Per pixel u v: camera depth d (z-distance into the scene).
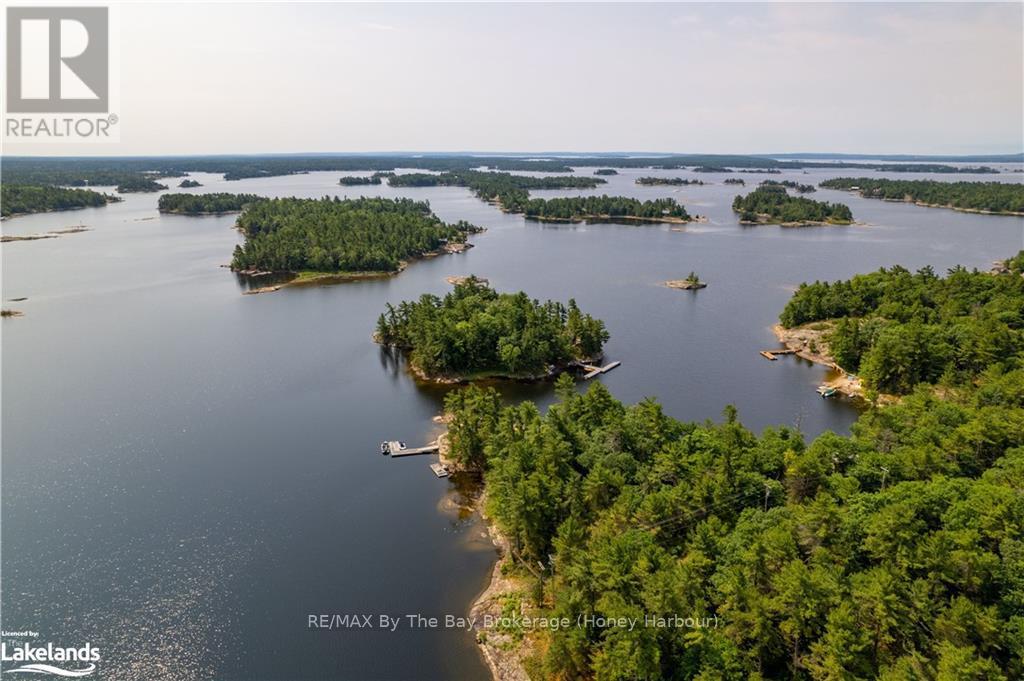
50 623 84.62
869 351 166.00
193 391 162.88
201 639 82.25
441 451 128.75
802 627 64.50
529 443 105.19
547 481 93.06
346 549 99.81
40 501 112.88
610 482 92.12
